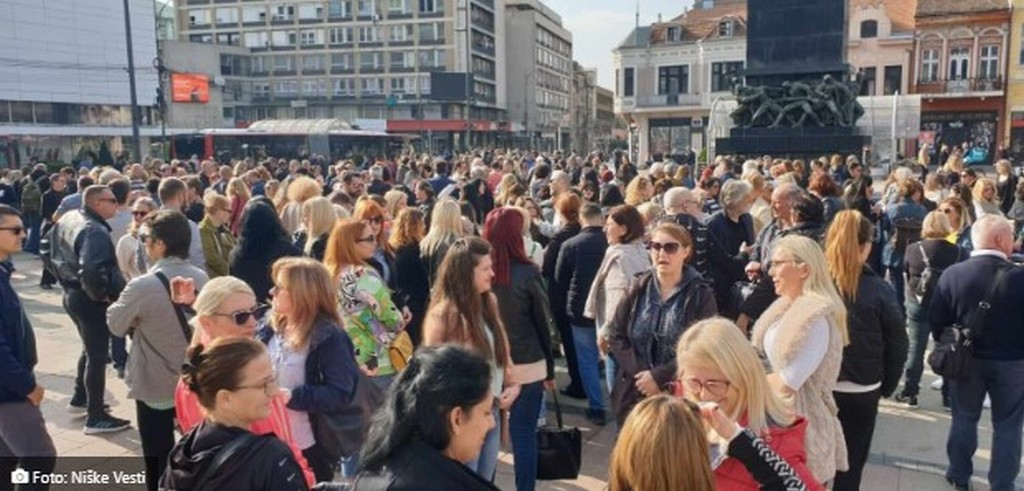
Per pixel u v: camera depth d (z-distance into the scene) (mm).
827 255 4090
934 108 45094
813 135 18625
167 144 40031
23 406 3963
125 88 61500
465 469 2131
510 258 4477
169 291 4270
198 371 2547
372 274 4414
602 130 143125
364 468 2174
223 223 6895
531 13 94062
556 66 107625
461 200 8922
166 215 4438
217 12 80312
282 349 3648
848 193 8508
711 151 26375
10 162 50688
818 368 3480
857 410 4047
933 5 44938
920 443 5672
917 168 18375
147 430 4371
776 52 19672
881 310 4016
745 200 6730
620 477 2188
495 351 3930
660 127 56219
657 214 6684
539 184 12102
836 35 19062
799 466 2748
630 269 5340
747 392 2754
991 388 4602
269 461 2500
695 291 4059
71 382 7289
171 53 70688
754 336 3777
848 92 18828
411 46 75812
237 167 13172
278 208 8727
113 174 9703
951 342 4625
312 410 3533
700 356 2773
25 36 53625
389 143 41281
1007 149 40062
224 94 76625
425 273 5699
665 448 2094
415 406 2135
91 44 58531
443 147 74500
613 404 4340
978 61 43719
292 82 79000
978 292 4508
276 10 78875
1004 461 4559
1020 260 6121
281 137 39000
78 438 5828
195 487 2477
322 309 3664
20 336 4172
